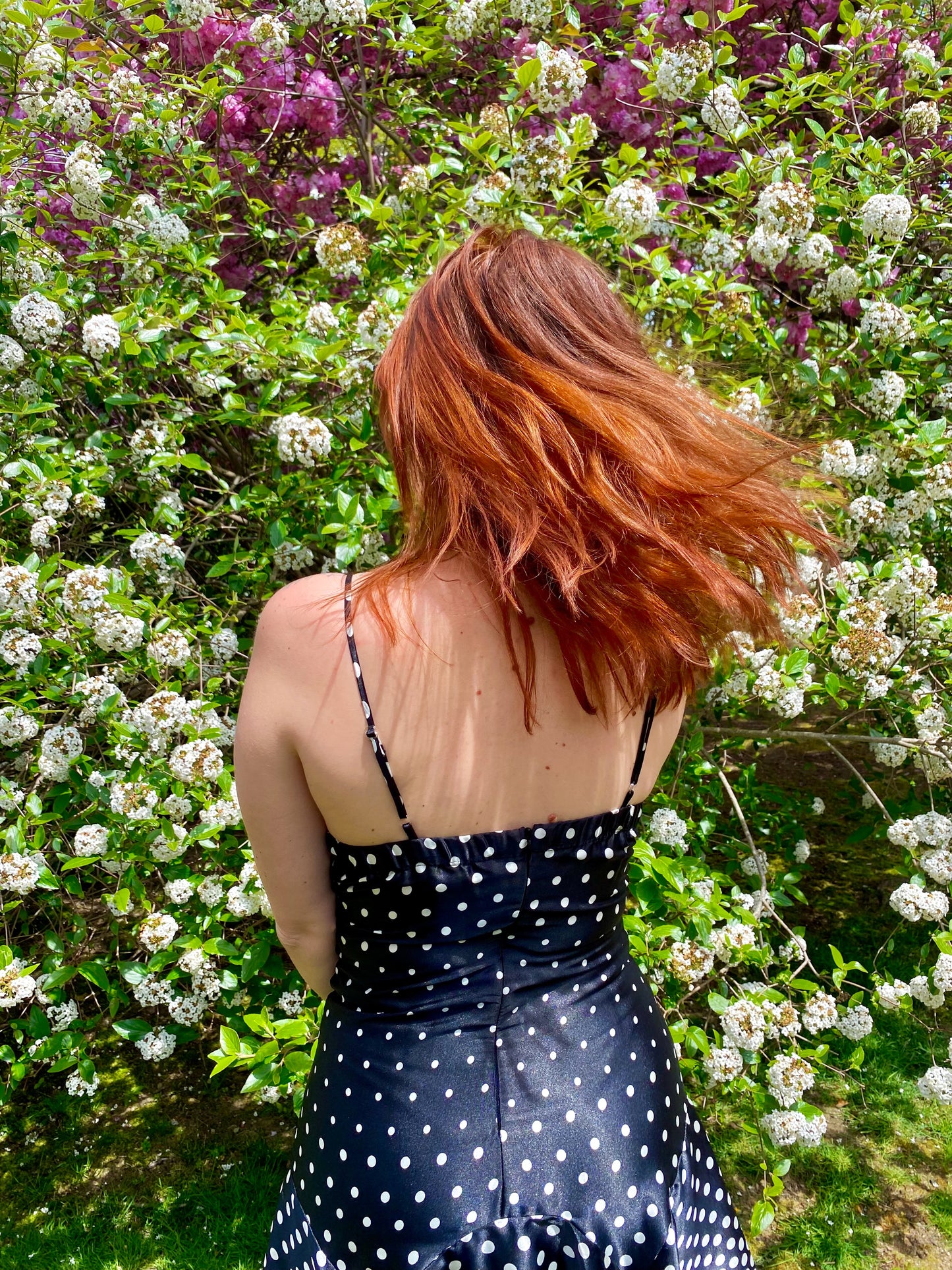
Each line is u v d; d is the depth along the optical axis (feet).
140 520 7.87
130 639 6.45
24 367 7.61
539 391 2.62
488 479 2.54
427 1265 2.75
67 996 8.87
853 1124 8.30
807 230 7.44
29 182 8.63
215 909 6.92
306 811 2.98
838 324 8.13
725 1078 6.43
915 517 7.74
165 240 7.78
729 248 7.84
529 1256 2.75
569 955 3.06
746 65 11.27
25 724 6.69
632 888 6.45
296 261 10.85
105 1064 9.14
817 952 10.14
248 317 8.30
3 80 7.76
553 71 7.42
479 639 2.78
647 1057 3.19
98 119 8.16
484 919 2.90
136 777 6.51
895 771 10.34
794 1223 7.36
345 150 10.89
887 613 7.34
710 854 10.12
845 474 7.20
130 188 8.91
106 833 6.65
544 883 2.95
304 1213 3.15
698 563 2.59
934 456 7.52
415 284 7.41
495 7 8.43
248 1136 8.23
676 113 9.64
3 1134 8.35
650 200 7.37
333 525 6.79
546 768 2.90
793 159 7.79
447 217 8.19
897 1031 9.30
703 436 2.85
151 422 7.93
